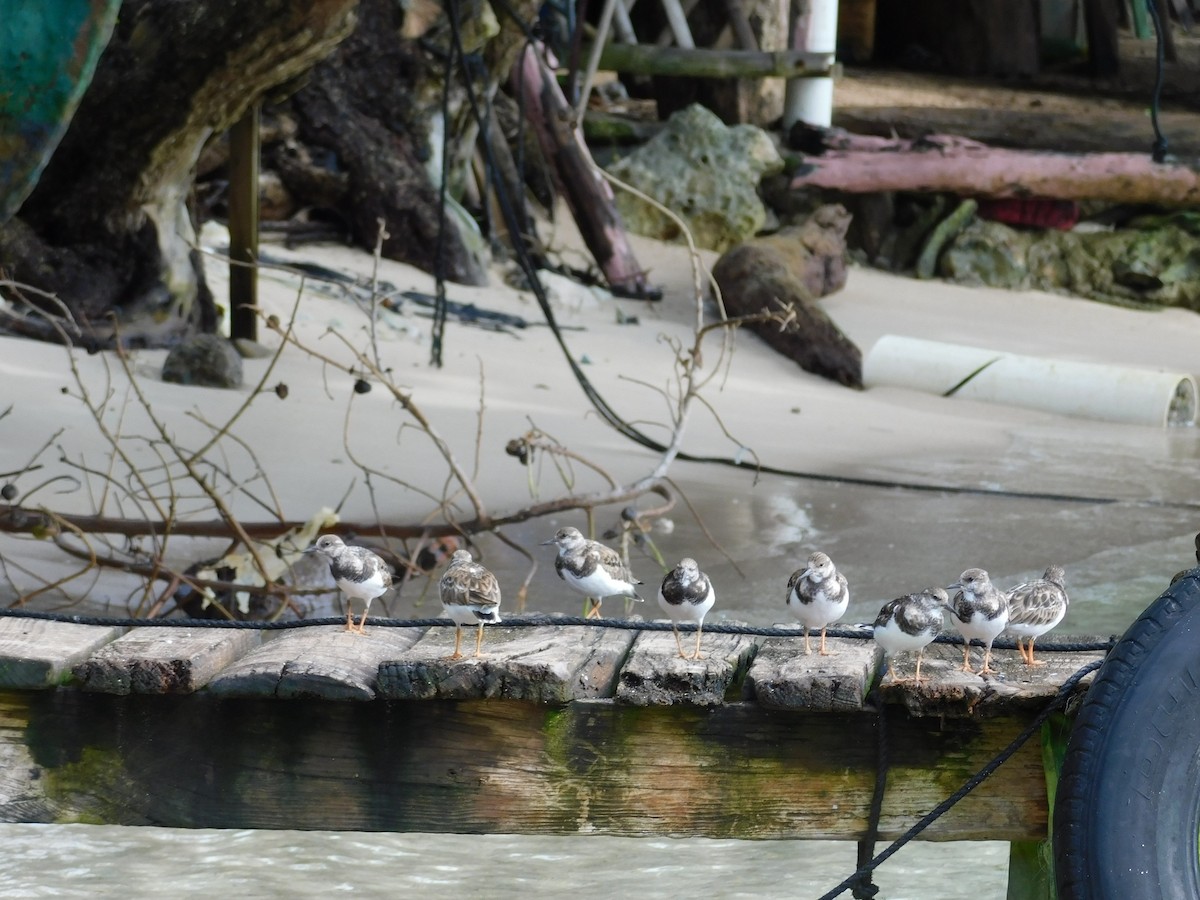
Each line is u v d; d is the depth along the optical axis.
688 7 31.55
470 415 17.58
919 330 26.52
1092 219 30.86
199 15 17.19
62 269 18.31
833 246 27.94
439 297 19.70
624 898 7.77
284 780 6.48
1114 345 26.75
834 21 30.78
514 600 11.84
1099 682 5.80
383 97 24.19
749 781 6.30
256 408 16.53
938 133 31.83
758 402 20.70
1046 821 6.27
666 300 26.36
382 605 11.37
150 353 18.20
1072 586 13.33
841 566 13.41
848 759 6.25
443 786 6.42
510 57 24.38
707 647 6.55
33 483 12.97
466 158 25.44
